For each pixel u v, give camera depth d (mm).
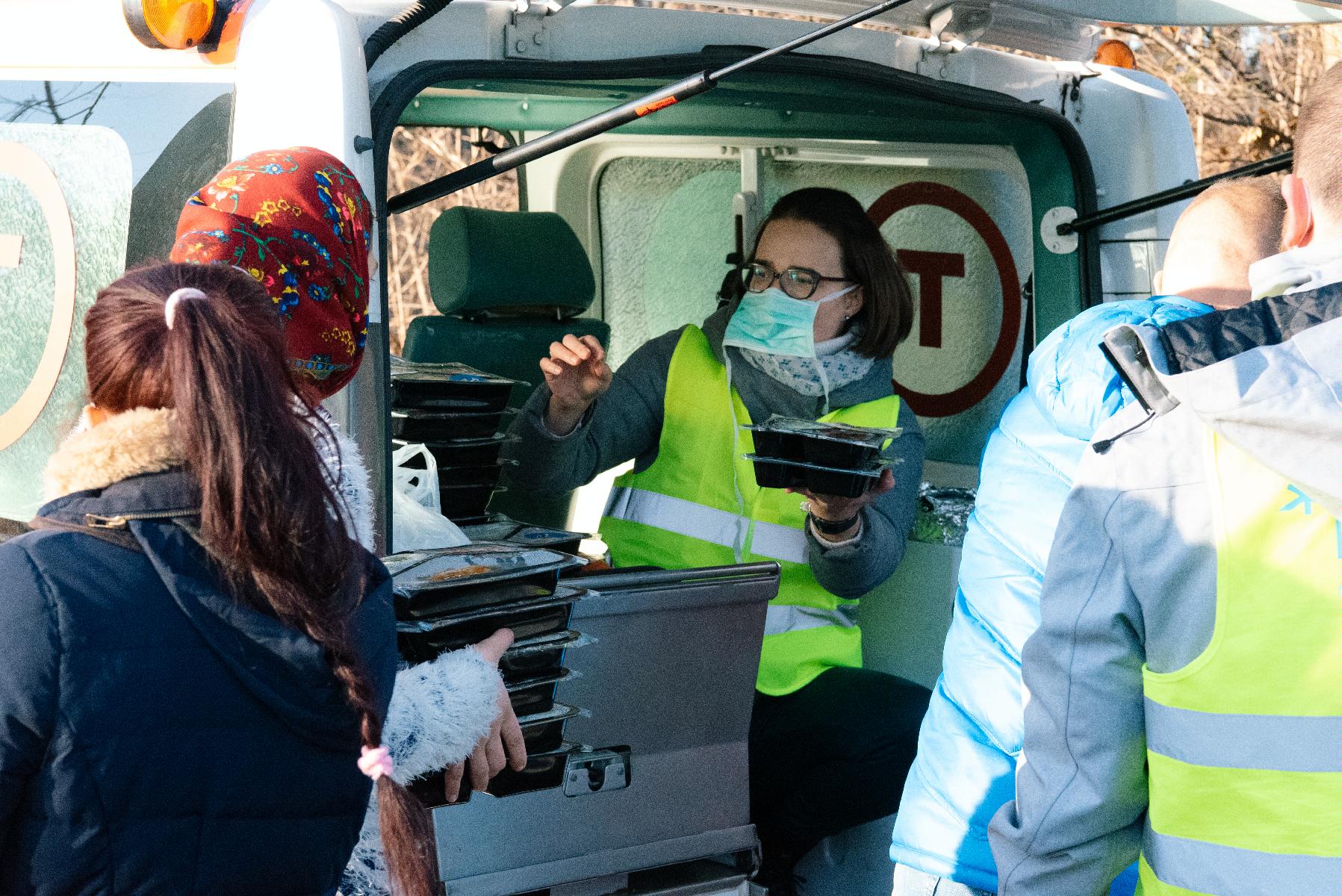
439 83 2240
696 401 2982
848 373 2936
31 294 2277
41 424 2238
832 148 3506
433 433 2584
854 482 2502
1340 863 1426
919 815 2107
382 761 1364
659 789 2312
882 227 3455
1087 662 1574
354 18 2197
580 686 2203
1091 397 1936
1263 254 2137
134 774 1285
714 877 2400
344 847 1437
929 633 3078
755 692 2736
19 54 2303
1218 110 7379
